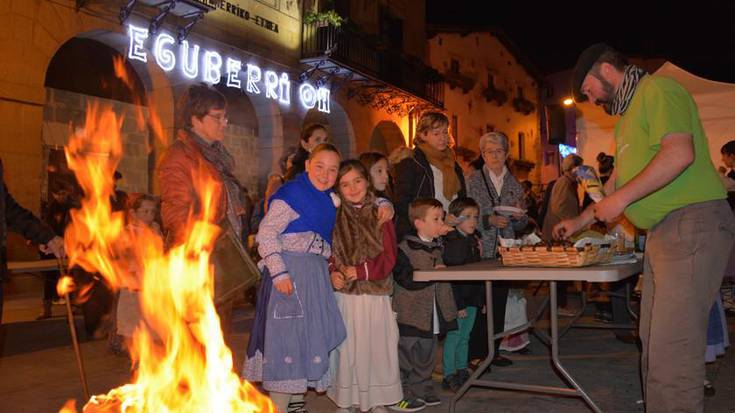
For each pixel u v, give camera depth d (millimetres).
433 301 3553
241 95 14297
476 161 5398
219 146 3564
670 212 2596
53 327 6840
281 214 3031
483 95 25875
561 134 7301
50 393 3980
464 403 3654
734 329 5949
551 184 7043
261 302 3102
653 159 2479
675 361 2504
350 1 16953
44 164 10625
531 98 30703
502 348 5027
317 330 2998
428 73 19516
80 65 11133
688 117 2504
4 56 8742
